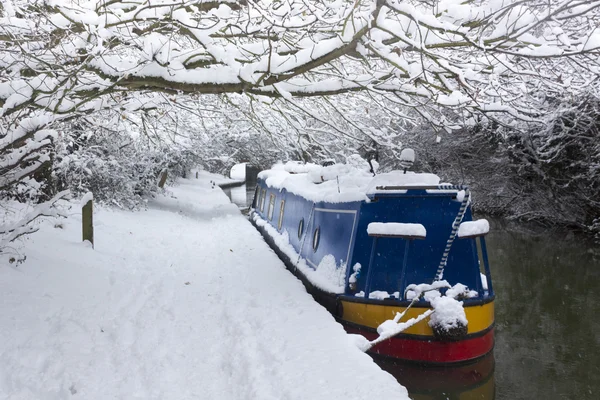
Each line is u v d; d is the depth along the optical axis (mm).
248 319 5973
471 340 5891
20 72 5516
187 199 22125
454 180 21156
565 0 4633
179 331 5605
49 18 5137
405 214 6418
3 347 4566
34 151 6070
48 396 3904
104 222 12016
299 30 5820
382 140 7234
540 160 16000
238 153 19781
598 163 14992
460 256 6371
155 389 4168
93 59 5309
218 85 5480
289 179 11406
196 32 5250
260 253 10227
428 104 6777
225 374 4543
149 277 7980
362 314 6145
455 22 5145
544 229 17000
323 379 4277
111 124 9367
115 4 5645
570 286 10109
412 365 5820
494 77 5766
